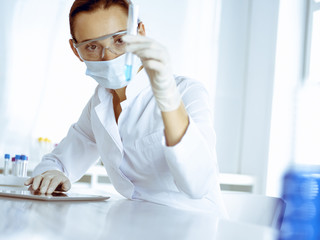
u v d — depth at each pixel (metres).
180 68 4.24
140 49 1.05
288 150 0.52
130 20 1.14
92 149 1.80
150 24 4.15
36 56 3.77
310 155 0.51
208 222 0.89
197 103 1.37
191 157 1.17
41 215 0.86
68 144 1.79
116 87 1.46
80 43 1.38
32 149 3.71
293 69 3.95
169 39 4.21
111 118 1.48
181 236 0.71
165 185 1.42
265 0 4.27
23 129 3.70
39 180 1.40
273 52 4.10
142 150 1.41
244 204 1.55
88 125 1.77
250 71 4.38
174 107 1.11
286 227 0.52
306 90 0.51
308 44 3.85
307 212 0.51
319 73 3.81
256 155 4.18
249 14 4.48
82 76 3.90
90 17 1.34
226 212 1.48
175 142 1.16
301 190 0.51
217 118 4.34
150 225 0.81
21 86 3.71
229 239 0.71
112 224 0.79
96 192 1.64
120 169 1.50
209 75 4.34
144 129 1.43
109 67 1.39
